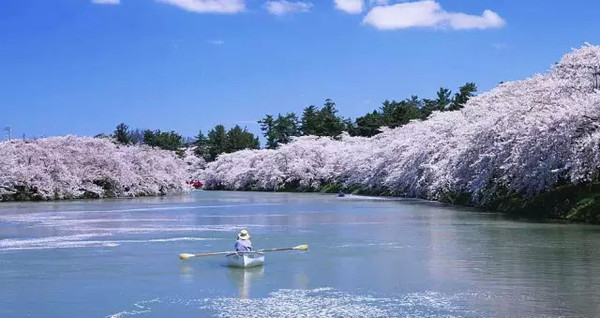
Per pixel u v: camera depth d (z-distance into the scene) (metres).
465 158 36.75
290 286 15.45
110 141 62.59
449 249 20.70
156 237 24.69
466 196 40.66
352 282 15.80
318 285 15.52
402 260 18.84
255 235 25.22
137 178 61.59
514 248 20.59
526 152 28.72
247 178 86.12
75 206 43.75
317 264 18.39
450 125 45.97
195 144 115.56
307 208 40.66
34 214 35.91
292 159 79.44
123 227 28.42
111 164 57.62
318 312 12.99
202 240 23.77
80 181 54.19
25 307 13.66
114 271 17.48
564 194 29.55
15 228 27.94
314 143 81.00
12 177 49.19
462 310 12.96
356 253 20.28
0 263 18.72
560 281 15.45
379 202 46.12
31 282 16.11
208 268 17.94
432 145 46.44
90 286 15.62
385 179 55.88
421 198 49.75
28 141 54.09
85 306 13.70
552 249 20.23
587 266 17.33
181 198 57.41
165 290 15.14
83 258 19.62
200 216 34.59
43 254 20.38
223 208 41.50
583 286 14.86
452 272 16.83
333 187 71.81
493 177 34.09
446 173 41.00
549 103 30.39
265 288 15.26
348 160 70.06
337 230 26.75
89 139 58.56
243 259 17.81
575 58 32.50
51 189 51.56
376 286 15.29
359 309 13.18
